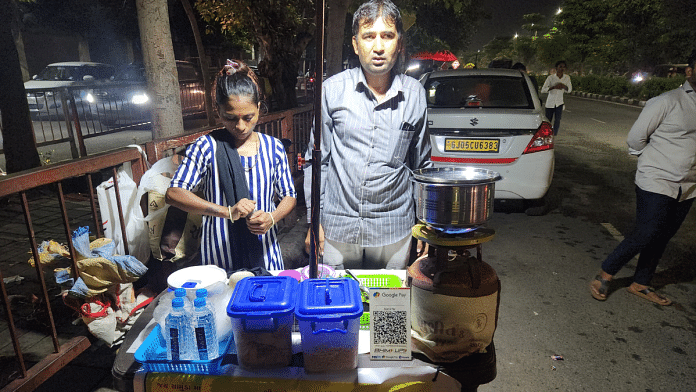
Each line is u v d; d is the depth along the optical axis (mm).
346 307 1337
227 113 1912
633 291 3705
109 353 2766
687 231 5262
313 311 1323
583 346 3006
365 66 1917
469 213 1494
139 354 1437
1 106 6098
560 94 11250
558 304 3561
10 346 2818
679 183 3184
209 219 2125
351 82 2021
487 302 1472
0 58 5977
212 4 11086
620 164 8625
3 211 5504
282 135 4676
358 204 2074
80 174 2186
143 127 8820
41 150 8617
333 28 8078
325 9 1330
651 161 3244
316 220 1537
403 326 1453
